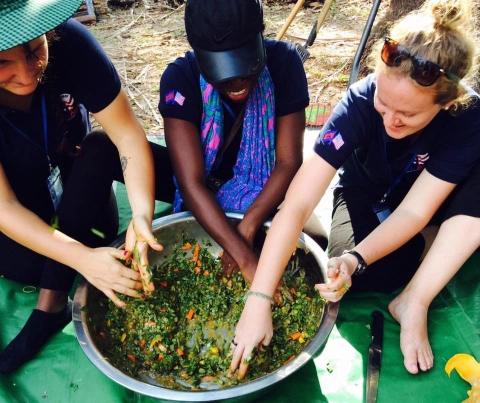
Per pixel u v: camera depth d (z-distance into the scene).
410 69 1.26
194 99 1.68
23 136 1.60
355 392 1.54
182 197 1.76
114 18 4.22
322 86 3.18
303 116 1.77
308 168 1.57
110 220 1.90
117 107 1.65
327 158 1.55
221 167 1.89
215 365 1.54
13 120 1.57
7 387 1.55
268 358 1.53
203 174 1.71
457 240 1.58
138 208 1.59
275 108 1.74
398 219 1.56
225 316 1.66
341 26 3.89
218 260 1.77
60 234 1.55
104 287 1.51
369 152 1.66
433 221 1.82
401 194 1.76
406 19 1.36
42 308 1.64
